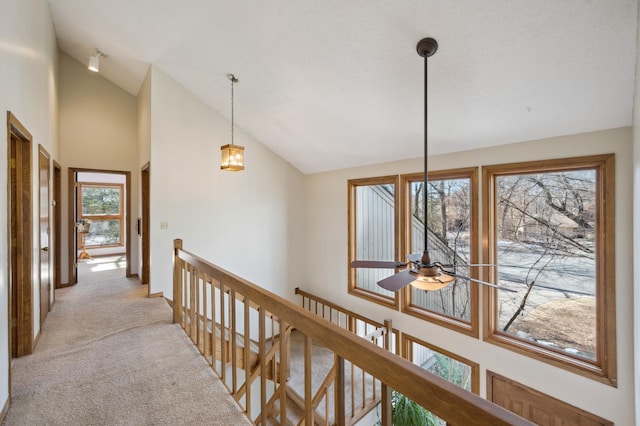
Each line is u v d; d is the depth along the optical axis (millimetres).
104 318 3357
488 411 649
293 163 5523
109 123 5129
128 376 2195
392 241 4535
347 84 3035
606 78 2057
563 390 2607
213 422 1732
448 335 3480
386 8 2162
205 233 4551
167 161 4191
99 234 7875
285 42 2840
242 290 1811
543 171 2816
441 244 3889
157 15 3090
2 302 1797
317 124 3990
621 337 2311
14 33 2176
